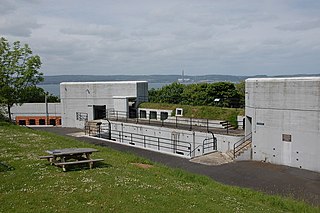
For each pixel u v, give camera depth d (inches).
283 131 963.3
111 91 1847.9
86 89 1884.8
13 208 382.9
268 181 791.1
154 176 593.9
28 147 768.9
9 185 464.1
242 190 632.4
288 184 767.7
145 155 1044.5
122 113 1763.0
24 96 1480.1
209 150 1169.4
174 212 408.8
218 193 549.3
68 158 619.2
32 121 2160.4
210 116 1417.3
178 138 1284.4
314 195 683.4
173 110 1585.9
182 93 2434.8
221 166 928.3
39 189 453.1
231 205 478.9
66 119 1942.7
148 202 430.3
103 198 430.3
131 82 1819.6
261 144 1015.6
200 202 462.9
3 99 1365.7
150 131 1406.3
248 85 1069.8
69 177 518.3
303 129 920.3
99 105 1873.8
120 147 1185.4
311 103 898.1
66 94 1921.8
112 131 1600.6
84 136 1497.3
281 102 960.9
